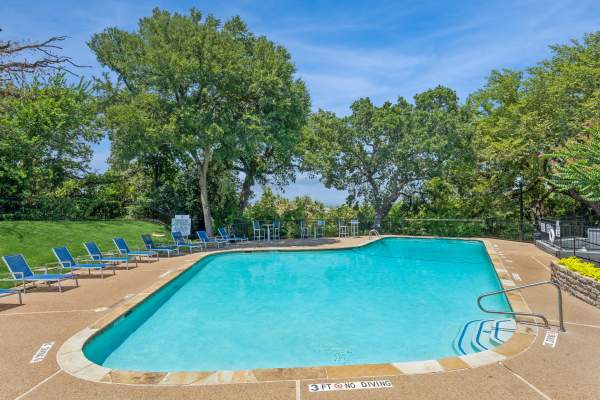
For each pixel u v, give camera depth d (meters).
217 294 9.45
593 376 4.12
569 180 10.33
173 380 4.09
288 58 20.80
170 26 17.05
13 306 7.16
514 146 19.00
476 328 6.72
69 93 20.05
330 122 22.70
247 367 5.30
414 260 14.59
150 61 16.00
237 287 10.20
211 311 8.03
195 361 5.52
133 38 17.59
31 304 7.29
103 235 15.51
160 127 16.20
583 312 6.56
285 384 3.97
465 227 22.62
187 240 18.05
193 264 12.14
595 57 18.70
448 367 4.35
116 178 21.81
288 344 6.16
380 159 22.61
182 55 16.09
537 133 17.72
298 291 9.73
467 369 4.30
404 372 4.22
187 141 15.88
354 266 13.36
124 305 7.07
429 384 3.95
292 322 7.26
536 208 23.97
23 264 8.61
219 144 17.25
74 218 18.52
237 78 16.42
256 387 3.91
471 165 22.72
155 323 7.25
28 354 4.84
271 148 23.41
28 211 16.88
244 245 17.83
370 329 6.84
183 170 23.02
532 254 14.16
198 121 16.25
